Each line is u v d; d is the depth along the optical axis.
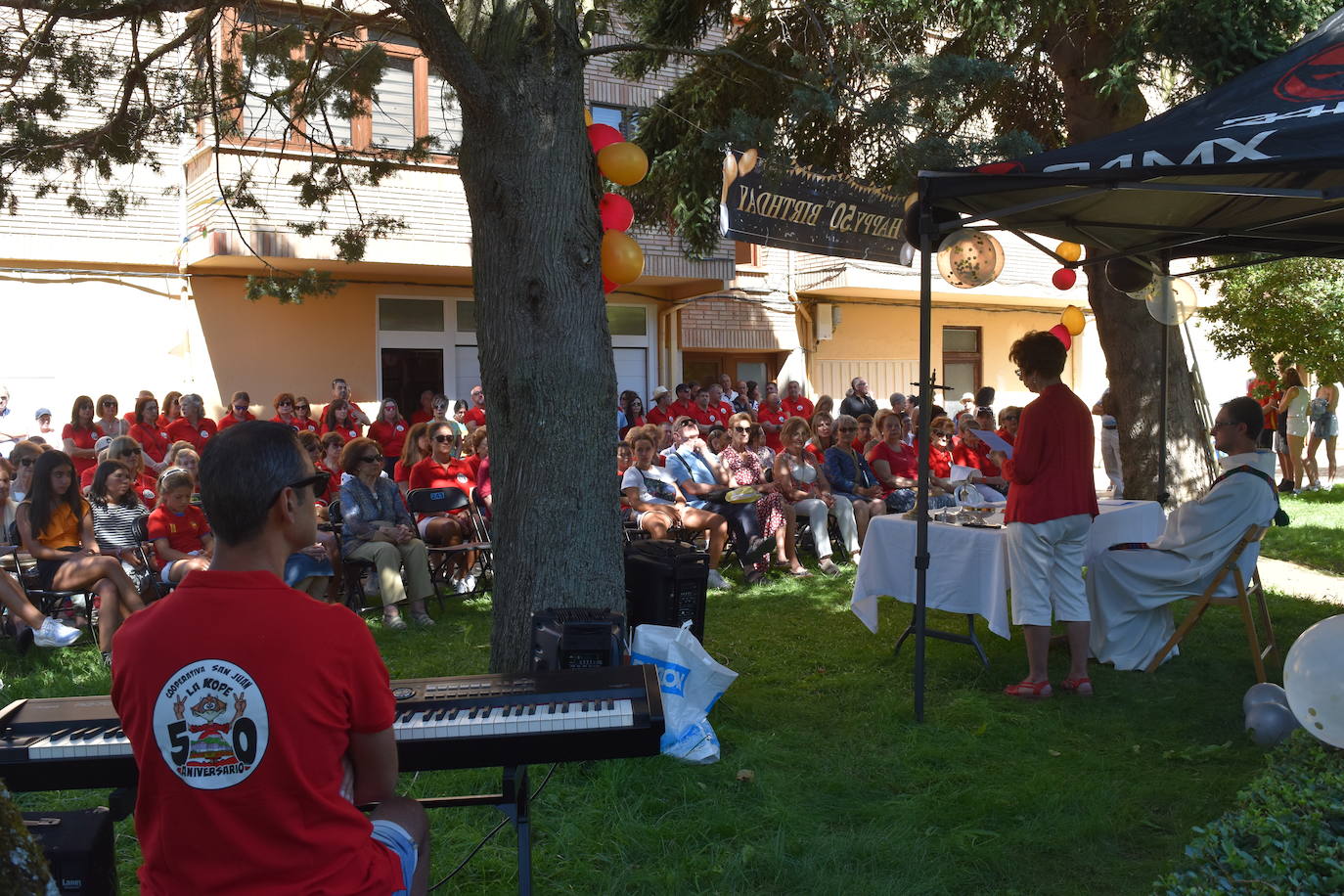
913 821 4.04
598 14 5.39
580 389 5.07
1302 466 15.81
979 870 3.69
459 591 8.73
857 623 7.53
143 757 1.90
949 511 6.66
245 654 1.88
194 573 1.97
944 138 5.64
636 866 3.73
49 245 12.10
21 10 5.91
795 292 18.03
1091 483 5.60
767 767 4.57
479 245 5.11
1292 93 4.85
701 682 4.80
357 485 7.86
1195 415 10.30
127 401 12.61
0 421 11.41
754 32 9.30
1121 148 4.68
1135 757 4.72
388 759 2.05
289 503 2.00
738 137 6.28
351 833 1.96
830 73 6.41
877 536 6.43
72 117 9.30
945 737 5.02
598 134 5.50
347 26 6.83
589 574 5.08
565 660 4.46
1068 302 20.47
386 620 7.52
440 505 8.63
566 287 5.04
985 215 5.14
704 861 3.71
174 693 1.88
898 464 10.45
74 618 7.51
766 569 9.32
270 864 1.89
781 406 15.05
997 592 5.85
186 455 8.36
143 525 7.40
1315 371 14.14
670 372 16.44
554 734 2.68
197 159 12.03
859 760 4.73
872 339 19.34
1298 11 7.57
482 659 6.51
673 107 10.31
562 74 5.05
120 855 3.86
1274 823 2.71
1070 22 9.18
